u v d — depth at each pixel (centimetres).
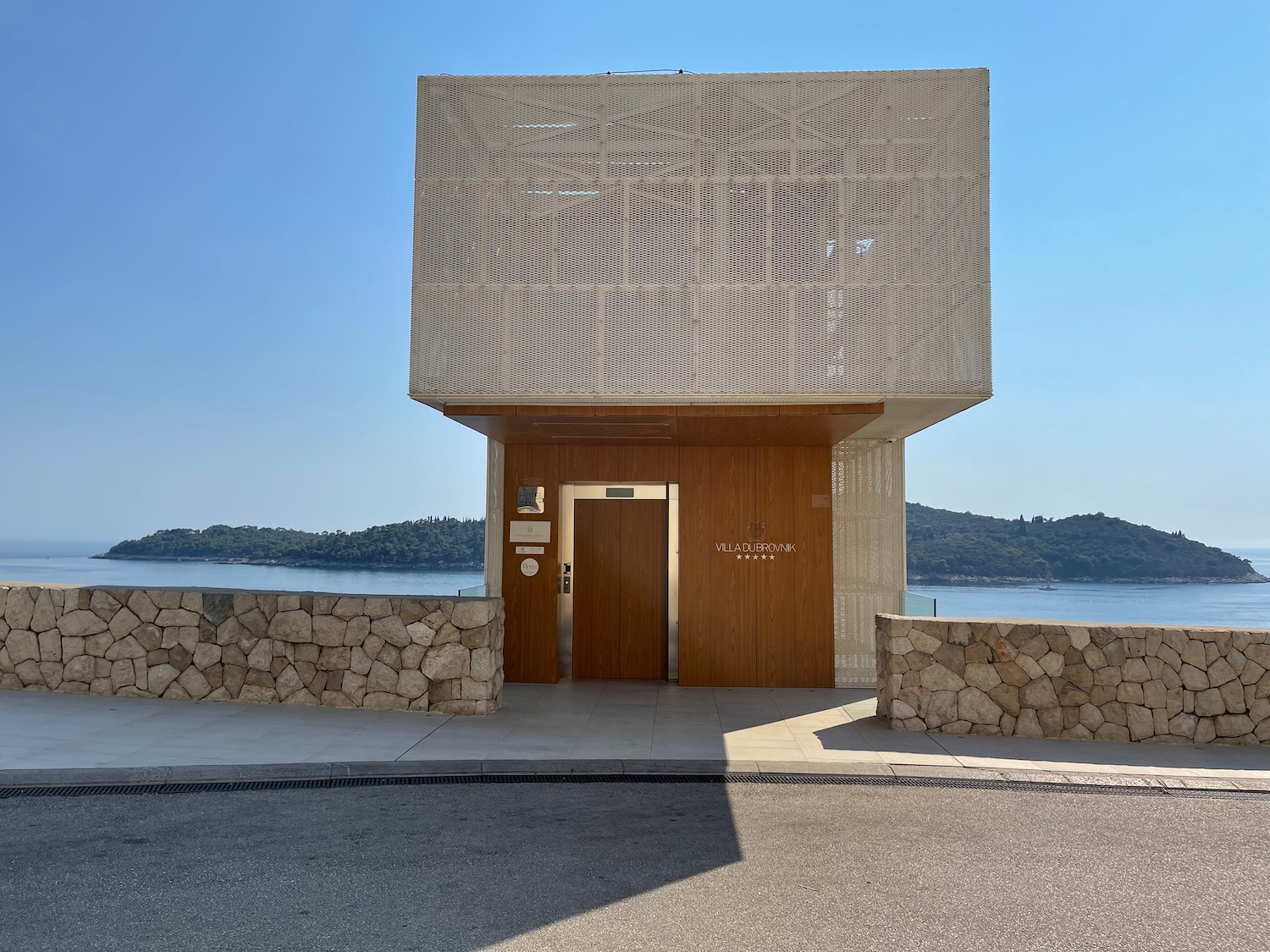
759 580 1109
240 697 895
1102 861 494
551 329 902
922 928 401
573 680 1138
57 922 393
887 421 1012
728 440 1083
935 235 896
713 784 654
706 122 917
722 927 400
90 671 917
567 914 411
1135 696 806
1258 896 444
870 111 912
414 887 442
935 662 838
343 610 892
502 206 915
